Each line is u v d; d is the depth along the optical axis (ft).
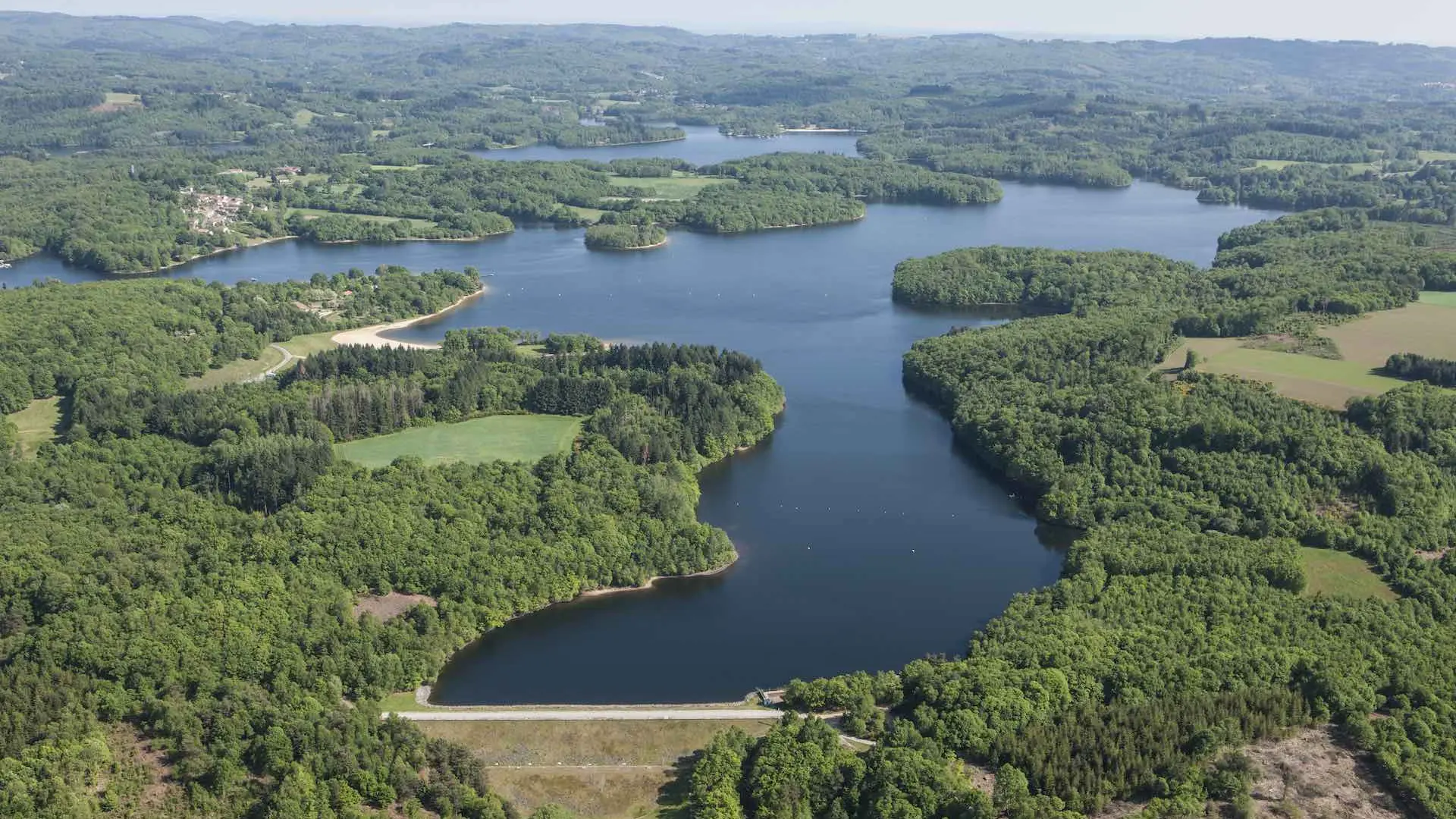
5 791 577.84
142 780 618.03
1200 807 598.75
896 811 602.03
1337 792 615.98
